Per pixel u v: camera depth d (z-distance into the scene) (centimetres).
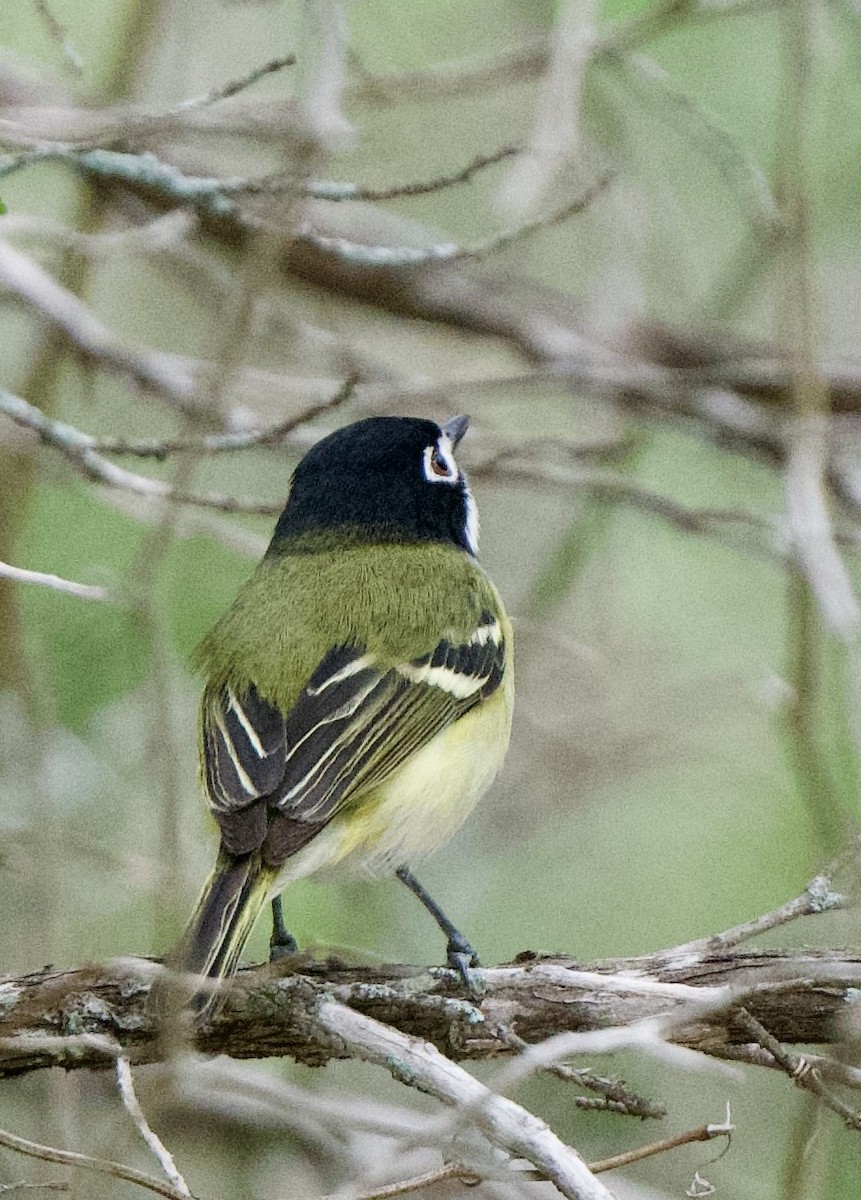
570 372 1311
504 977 801
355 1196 720
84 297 1287
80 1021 780
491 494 1434
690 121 1353
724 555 1437
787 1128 1125
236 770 878
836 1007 777
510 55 1094
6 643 1113
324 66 905
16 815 1091
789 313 1119
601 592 1298
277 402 1259
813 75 1140
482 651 988
